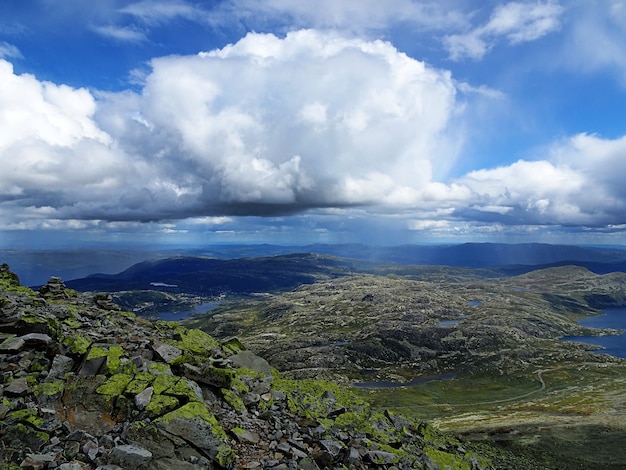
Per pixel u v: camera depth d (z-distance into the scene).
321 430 20.80
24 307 23.97
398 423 28.11
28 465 12.93
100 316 28.45
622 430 117.31
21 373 18.03
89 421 16.50
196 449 16.00
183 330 32.44
